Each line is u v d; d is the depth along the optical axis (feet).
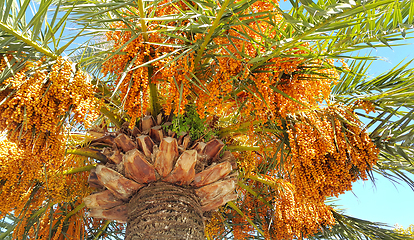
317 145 12.80
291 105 11.66
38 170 10.68
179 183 12.19
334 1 8.39
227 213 18.88
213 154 12.81
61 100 10.16
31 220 15.48
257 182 18.75
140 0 9.28
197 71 11.60
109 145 13.35
